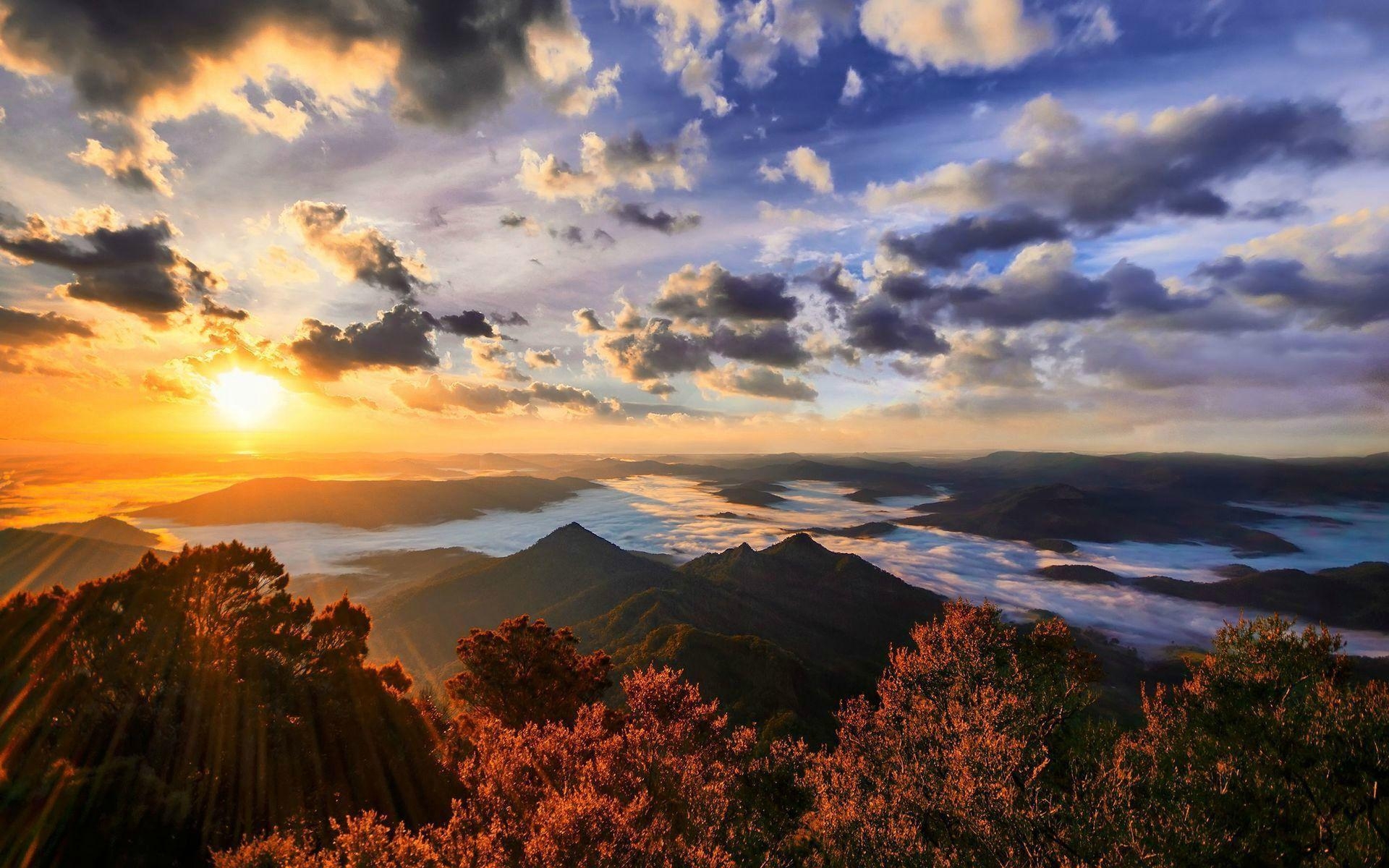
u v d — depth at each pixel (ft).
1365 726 37.35
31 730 42.32
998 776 42.96
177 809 40.19
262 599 63.77
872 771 55.57
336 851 30.45
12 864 33.63
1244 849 36.29
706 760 57.52
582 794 34.88
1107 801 40.34
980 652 65.67
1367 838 35.37
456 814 35.22
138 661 50.26
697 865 35.12
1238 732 43.19
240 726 50.55
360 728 59.93
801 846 51.44
